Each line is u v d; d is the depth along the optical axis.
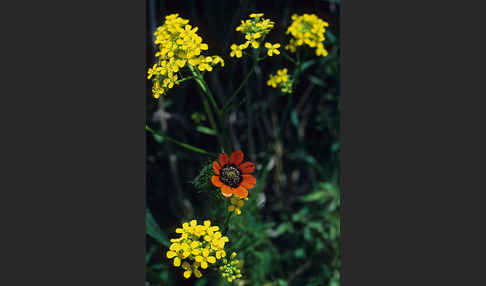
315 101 0.45
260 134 0.45
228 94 0.43
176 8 0.41
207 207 0.42
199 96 0.43
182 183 0.43
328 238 0.46
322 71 0.45
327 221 0.46
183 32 0.37
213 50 0.42
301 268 0.46
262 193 0.46
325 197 0.46
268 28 0.38
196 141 0.43
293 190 0.46
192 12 0.41
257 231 0.44
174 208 0.43
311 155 0.46
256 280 0.44
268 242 0.45
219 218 0.40
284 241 0.46
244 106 0.44
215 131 0.43
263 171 0.45
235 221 0.42
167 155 0.43
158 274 0.43
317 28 0.41
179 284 0.43
